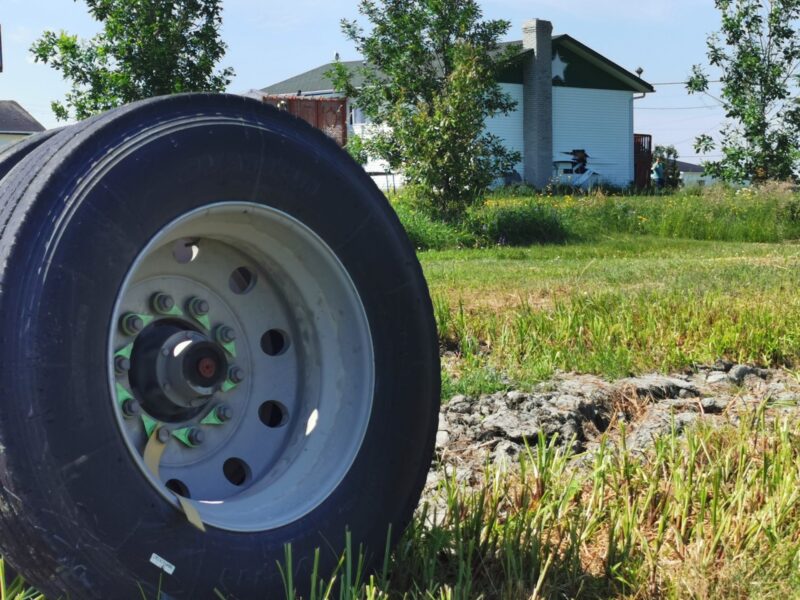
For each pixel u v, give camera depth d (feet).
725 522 10.68
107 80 52.13
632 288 29.86
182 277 9.15
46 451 7.16
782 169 81.25
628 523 10.73
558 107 150.20
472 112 67.87
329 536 9.23
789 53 81.61
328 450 9.62
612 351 20.75
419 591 9.47
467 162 66.64
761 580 9.75
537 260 50.26
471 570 9.95
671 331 22.58
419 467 10.18
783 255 50.14
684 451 13.57
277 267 9.67
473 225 66.03
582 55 150.82
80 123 8.31
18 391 7.11
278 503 9.14
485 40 79.82
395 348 10.02
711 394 17.95
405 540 10.41
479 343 22.70
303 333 9.90
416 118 67.77
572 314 23.35
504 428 15.03
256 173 8.95
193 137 8.46
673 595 9.69
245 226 9.18
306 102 84.17
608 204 76.23
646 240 68.85
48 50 52.16
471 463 13.87
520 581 9.48
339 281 9.74
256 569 8.54
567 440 14.90
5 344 7.16
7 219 7.49
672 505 11.37
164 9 52.49
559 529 11.00
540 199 86.99
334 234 9.64
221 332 9.35
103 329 7.65
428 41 79.10
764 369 20.56
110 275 7.73
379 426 9.83
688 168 250.16
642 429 15.10
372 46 80.07
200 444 9.09
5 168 10.09
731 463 12.74
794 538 10.84
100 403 7.54
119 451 7.64
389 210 10.12
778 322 22.89
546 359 19.67
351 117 112.68
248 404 9.54
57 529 7.22
